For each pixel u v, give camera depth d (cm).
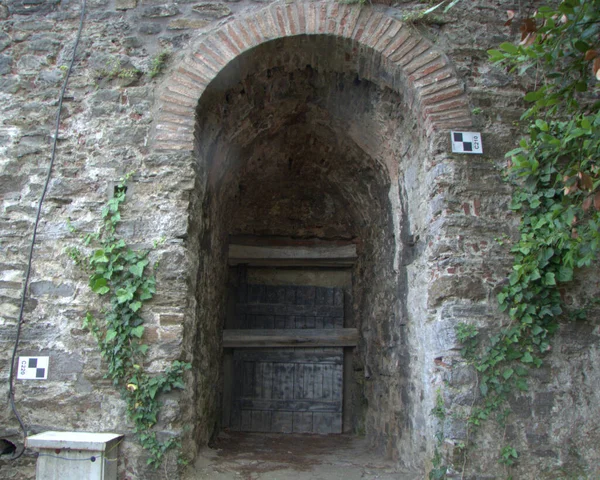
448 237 408
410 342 471
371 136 525
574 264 406
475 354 392
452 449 377
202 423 495
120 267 405
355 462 499
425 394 425
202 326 495
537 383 394
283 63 471
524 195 414
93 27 453
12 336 403
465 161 423
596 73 310
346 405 667
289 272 696
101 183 424
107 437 372
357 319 668
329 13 447
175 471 384
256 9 453
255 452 530
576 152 382
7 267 412
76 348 400
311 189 676
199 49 441
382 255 575
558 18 354
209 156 481
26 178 427
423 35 450
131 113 435
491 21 457
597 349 401
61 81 443
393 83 459
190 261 429
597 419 391
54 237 416
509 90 443
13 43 451
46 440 358
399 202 510
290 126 561
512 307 399
